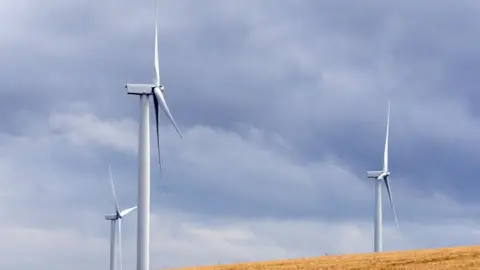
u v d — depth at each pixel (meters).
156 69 56.38
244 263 60.88
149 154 55.88
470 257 56.69
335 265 54.88
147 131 55.97
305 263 58.19
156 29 57.06
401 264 53.38
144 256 55.06
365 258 60.69
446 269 49.31
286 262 60.19
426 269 49.72
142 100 56.12
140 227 55.28
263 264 58.78
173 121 56.12
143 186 55.53
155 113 56.75
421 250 67.81
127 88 55.91
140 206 55.50
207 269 56.12
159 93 55.75
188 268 57.44
